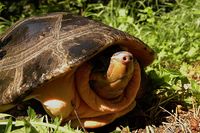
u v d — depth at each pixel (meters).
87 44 0.51
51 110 0.52
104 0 1.39
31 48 0.55
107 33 0.53
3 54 0.58
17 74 0.53
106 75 0.52
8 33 0.61
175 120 0.58
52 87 0.52
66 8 1.41
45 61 0.51
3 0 1.44
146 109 0.62
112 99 0.54
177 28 0.98
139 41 0.56
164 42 0.92
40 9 1.43
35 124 0.50
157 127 0.57
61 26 0.55
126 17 1.06
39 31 0.56
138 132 0.56
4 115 0.52
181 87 0.65
